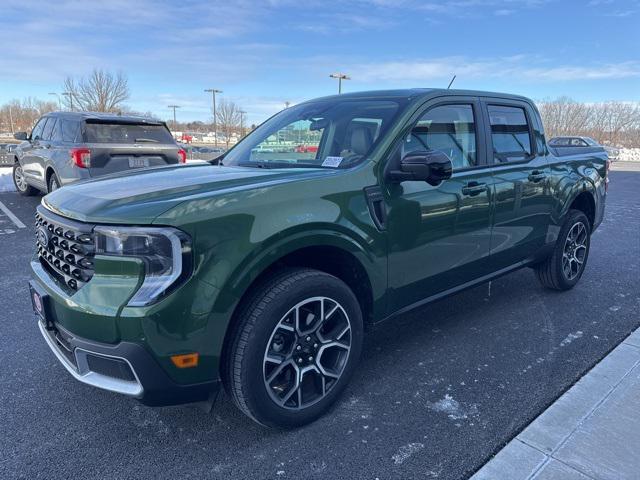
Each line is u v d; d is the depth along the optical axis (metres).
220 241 2.21
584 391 2.93
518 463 2.30
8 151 15.26
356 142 3.09
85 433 2.58
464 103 3.59
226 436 2.57
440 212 3.20
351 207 2.70
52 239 2.55
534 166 4.10
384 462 2.36
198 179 2.69
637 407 2.75
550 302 4.53
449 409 2.80
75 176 7.82
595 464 2.29
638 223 8.93
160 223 2.13
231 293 2.24
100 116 8.15
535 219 4.12
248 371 2.35
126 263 2.13
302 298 2.48
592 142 27.36
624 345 3.56
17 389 2.99
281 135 3.59
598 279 5.24
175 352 2.16
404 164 2.78
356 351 2.80
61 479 2.25
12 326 3.89
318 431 2.60
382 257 2.88
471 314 4.24
